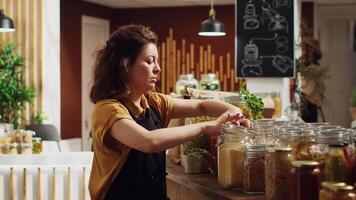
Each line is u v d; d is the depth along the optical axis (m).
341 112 10.47
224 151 2.09
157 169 2.21
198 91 2.93
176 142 1.98
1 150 4.95
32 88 7.20
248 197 1.92
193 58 9.92
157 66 2.17
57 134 6.65
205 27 6.99
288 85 6.21
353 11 11.55
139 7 10.06
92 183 2.18
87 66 9.35
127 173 2.12
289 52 5.65
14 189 3.90
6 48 6.84
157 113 2.34
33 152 5.16
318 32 11.05
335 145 1.66
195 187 2.24
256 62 5.72
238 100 2.50
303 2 9.98
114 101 2.10
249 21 5.72
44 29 7.21
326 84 10.52
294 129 1.91
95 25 9.62
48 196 3.90
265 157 1.89
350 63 10.45
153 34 2.18
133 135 1.97
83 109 9.21
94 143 2.14
